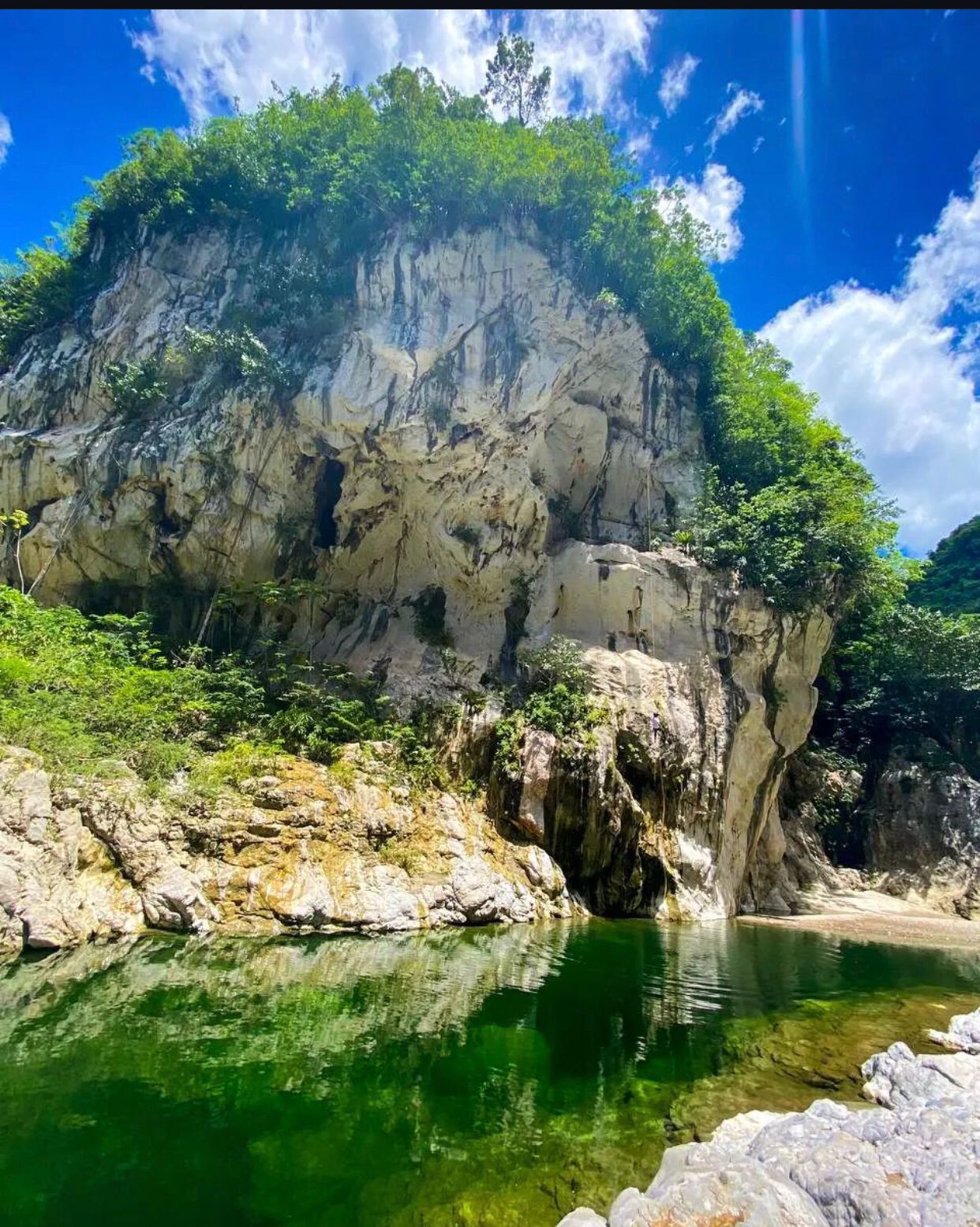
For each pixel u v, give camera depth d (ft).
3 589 53.83
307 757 49.34
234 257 72.54
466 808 52.19
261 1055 21.17
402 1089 19.99
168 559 68.23
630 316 71.00
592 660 64.13
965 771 91.45
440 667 63.10
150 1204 14.15
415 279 66.18
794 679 70.18
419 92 72.69
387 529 70.54
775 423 79.82
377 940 36.81
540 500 68.39
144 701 46.68
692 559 68.54
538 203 68.80
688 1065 23.68
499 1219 14.71
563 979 32.83
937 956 47.96
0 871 29.86
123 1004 24.17
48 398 71.51
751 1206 13.94
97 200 79.00
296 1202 14.73
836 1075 23.59
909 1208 14.33
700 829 61.41
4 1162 15.01
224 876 36.91
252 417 65.92
